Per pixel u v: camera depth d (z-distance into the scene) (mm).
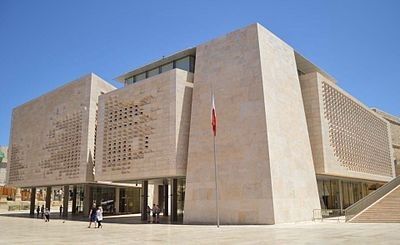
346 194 45344
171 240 17156
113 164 36531
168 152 31953
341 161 37969
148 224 31125
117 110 37469
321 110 35562
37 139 50656
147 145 33781
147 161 33438
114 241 17266
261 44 30719
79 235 21062
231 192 28969
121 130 36562
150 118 34031
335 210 39344
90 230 25047
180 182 36938
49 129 48750
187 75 34250
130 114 36031
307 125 35781
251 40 30969
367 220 27391
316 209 32375
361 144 44125
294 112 33281
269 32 32531
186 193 31484
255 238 17172
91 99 43438
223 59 32500
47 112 49781
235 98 30703
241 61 31141
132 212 54219
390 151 54594
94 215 29000
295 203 29562
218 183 29844
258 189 27672
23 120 54594
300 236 17641
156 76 34438
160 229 24766
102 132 38500
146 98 34781
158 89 34000
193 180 31281
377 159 48562
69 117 45719
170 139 32031
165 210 42969
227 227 25141
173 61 38594
